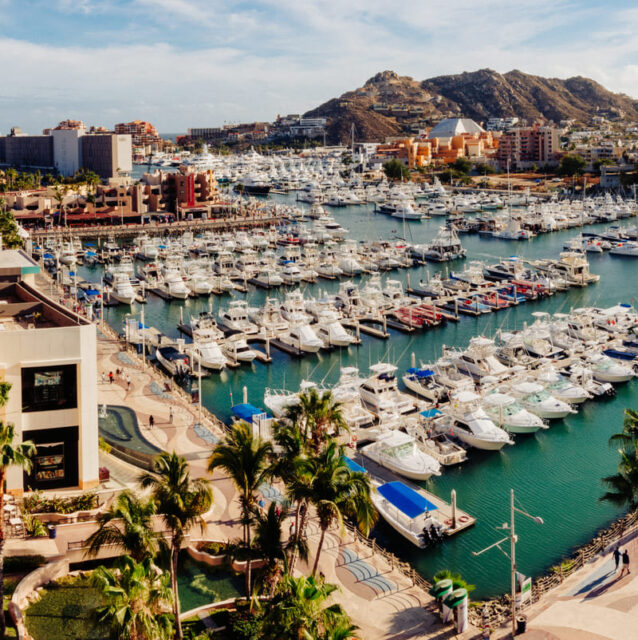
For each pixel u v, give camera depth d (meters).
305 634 34.03
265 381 102.69
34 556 50.88
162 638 37.41
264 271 165.25
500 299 146.50
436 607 49.22
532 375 99.19
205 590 51.06
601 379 99.62
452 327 130.38
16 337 58.56
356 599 50.03
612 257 196.38
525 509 66.44
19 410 59.16
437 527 60.66
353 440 77.75
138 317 138.00
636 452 59.41
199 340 111.44
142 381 95.25
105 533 41.22
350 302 138.88
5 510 55.81
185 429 78.88
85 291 147.25
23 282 79.56
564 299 150.38
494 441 77.75
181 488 44.66
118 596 35.22
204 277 158.50
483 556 58.78
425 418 81.81
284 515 45.88
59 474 61.53
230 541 55.38
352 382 92.62
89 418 61.19
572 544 60.53
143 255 194.88
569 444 81.19
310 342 113.69
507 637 45.38
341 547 57.31
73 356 60.22
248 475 48.19
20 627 42.94
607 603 48.56
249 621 44.62
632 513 63.34
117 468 67.44
